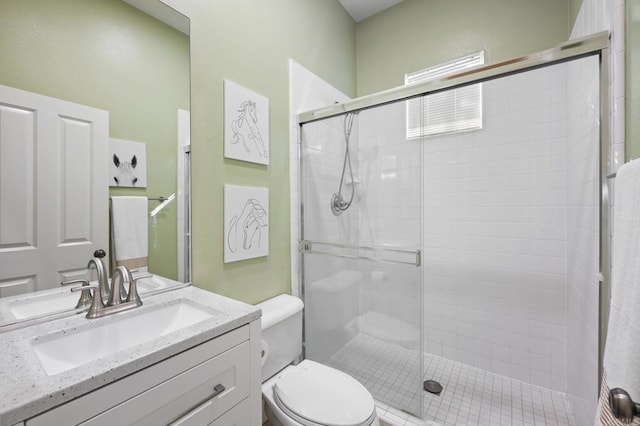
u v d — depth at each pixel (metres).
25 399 0.53
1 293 0.83
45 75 0.89
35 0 0.87
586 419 1.33
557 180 1.74
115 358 0.67
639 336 0.56
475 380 1.88
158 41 1.16
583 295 1.39
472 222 2.01
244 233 1.50
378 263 1.75
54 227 0.93
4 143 0.83
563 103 1.71
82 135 0.98
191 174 1.27
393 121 1.66
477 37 1.99
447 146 2.08
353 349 1.83
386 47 2.40
